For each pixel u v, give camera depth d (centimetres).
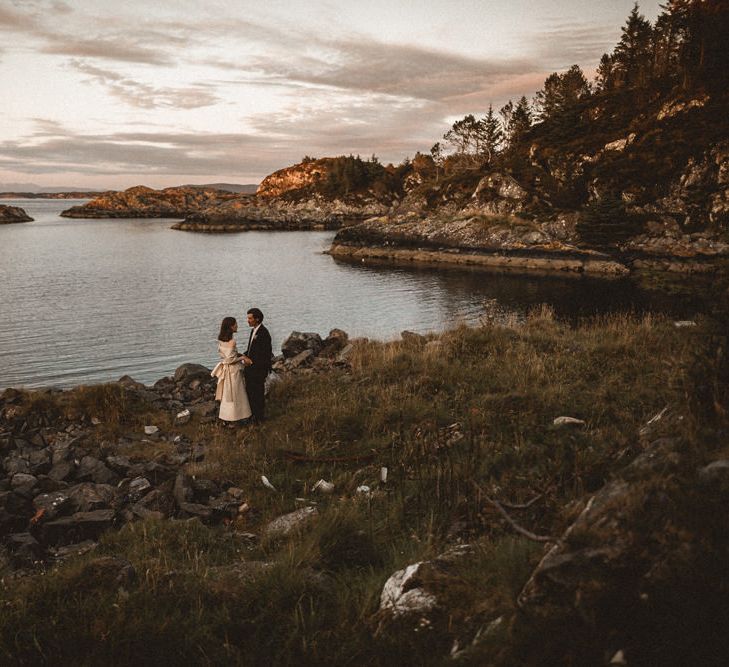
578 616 211
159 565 392
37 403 887
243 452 729
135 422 884
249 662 272
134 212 18975
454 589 299
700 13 8725
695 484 243
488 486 484
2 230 11825
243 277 4903
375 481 598
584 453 490
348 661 264
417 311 3422
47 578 363
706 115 7238
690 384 390
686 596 196
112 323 2802
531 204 7262
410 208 8419
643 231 6144
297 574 362
